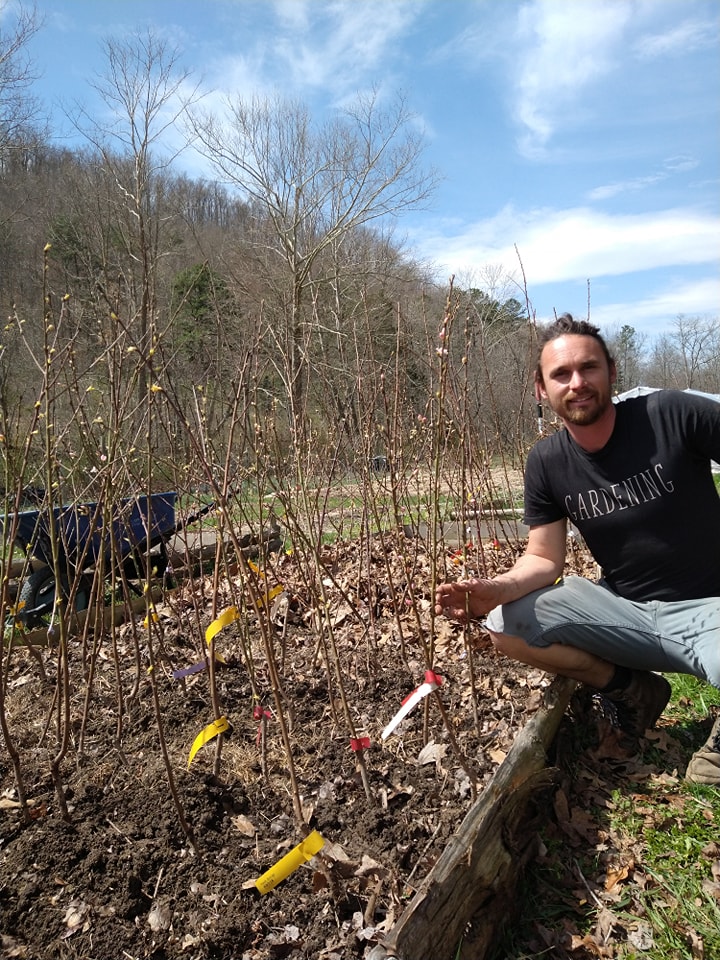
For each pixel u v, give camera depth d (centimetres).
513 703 281
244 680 301
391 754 248
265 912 180
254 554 421
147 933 174
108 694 293
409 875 189
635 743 269
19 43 1227
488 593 250
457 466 349
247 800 222
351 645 340
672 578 247
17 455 244
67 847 196
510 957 179
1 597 204
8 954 168
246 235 1734
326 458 388
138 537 428
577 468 257
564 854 214
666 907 194
